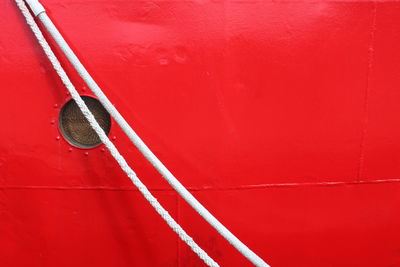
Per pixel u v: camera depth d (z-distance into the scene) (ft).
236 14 4.65
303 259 5.33
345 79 4.89
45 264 5.24
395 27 4.80
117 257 5.25
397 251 5.46
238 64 4.76
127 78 4.74
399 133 5.11
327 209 5.22
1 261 5.21
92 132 5.03
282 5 4.66
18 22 4.61
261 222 5.18
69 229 5.13
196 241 5.22
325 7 4.69
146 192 4.24
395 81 4.95
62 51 4.40
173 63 4.73
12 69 4.70
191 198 4.33
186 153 4.96
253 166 5.03
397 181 5.24
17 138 4.88
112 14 4.60
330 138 5.03
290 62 4.79
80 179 5.01
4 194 5.01
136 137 4.31
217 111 4.87
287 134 4.98
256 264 4.35
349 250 5.37
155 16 4.62
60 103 4.82
